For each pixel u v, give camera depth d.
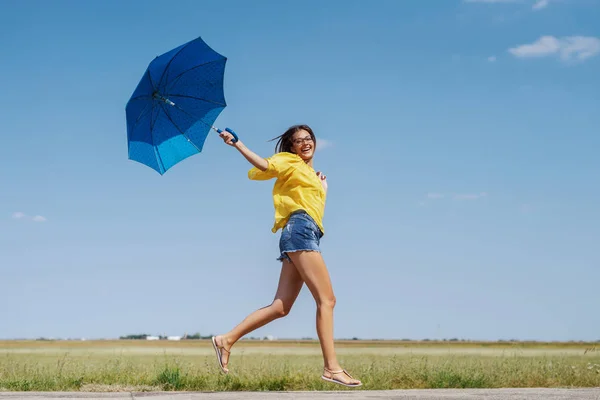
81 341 86.06
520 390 7.01
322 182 6.80
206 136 6.75
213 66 6.59
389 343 86.69
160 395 6.16
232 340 6.54
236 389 8.05
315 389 8.25
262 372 9.23
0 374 8.74
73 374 8.66
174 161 6.67
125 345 68.75
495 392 6.62
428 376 9.27
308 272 6.32
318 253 6.36
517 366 10.73
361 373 9.44
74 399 5.79
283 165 6.40
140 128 6.53
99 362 10.92
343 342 89.25
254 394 6.26
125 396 6.05
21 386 7.82
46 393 6.43
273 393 6.39
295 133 6.73
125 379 8.41
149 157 6.60
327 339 6.34
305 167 6.55
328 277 6.39
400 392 6.59
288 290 6.53
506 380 9.39
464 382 9.09
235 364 10.37
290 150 6.79
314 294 6.38
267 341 100.94
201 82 6.61
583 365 11.17
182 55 6.34
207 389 8.02
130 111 6.41
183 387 7.97
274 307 6.51
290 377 8.77
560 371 10.08
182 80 6.53
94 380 8.33
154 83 6.37
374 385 8.74
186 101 6.62
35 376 8.34
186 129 6.70
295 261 6.36
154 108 6.52
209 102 6.70
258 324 6.53
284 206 6.43
